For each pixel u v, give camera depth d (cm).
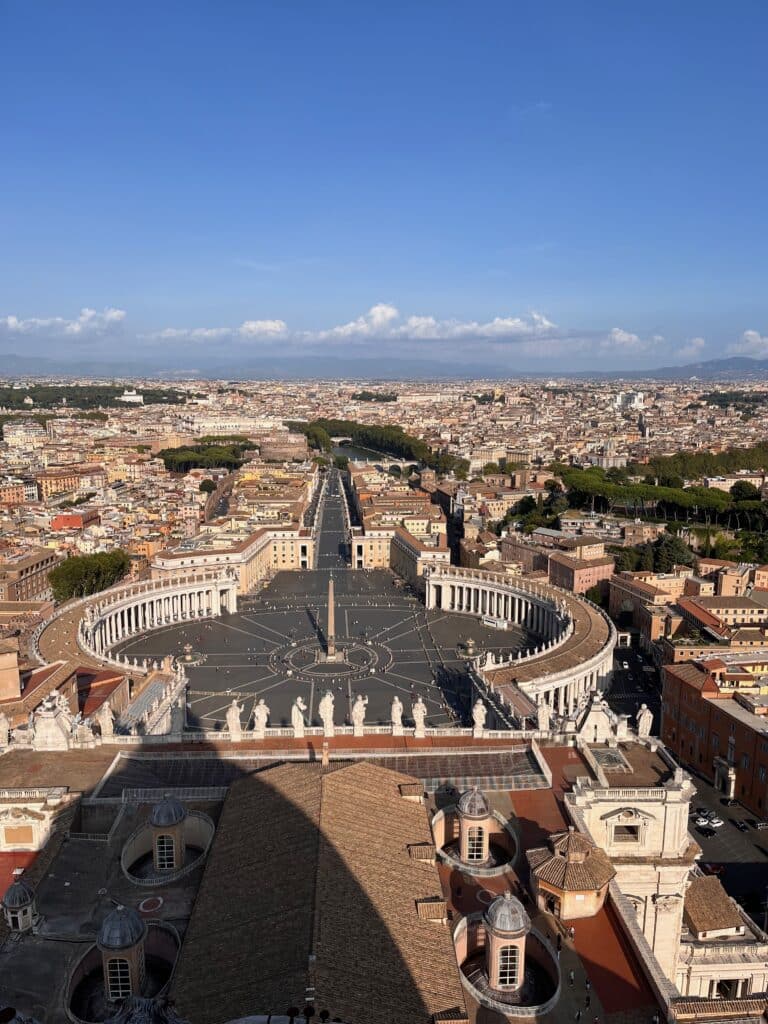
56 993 7525
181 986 6775
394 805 9606
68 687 16738
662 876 10225
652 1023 7212
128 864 9556
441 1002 6625
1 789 10688
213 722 19638
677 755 19612
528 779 11231
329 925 7025
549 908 8638
